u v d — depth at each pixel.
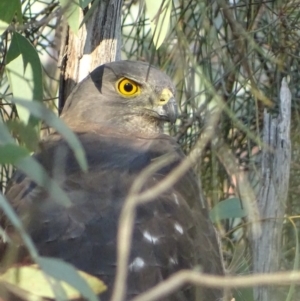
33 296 6.05
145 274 7.13
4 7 8.23
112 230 7.27
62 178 8.08
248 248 9.15
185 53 9.51
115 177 8.09
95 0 8.60
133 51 11.27
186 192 8.44
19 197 7.98
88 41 9.64
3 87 11.05
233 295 8.39
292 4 10.07
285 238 9.69
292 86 10.17
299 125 9.98
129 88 9.88
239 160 10.34
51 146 8.73
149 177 8.12
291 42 10.12
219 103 7.41
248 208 7.34
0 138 5.66
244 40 9.71
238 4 10.28
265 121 8.75
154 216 7.63
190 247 7.76
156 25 8.28
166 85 9.91
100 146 9.07
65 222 7.34
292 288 7.17
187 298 7.27
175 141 9.51
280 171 8.59
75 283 5.49
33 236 7.27
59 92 10.10
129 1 11.24
